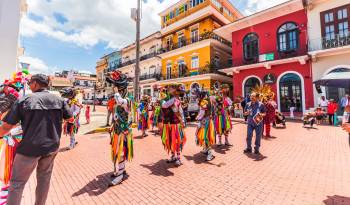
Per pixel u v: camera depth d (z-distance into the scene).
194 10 22.48
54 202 2.90
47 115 2.27
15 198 2.07
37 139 2.15
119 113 3.65
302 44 13.76
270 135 7.77
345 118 3.18
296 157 4.93
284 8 14.16
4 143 2.63
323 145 6.08
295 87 14.03
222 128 6.02
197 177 3.79
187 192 3.19
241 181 3.58
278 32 15.06
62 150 5.94
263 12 14.89
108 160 4.94
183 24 23.48
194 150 5.77
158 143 6.74
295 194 3.06
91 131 8.77
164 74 25.28
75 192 3.23
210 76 19.56
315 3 13.16
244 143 6.52
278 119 9.57
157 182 3.58
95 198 3.02
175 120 4.46
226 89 6.20
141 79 29.03
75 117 6.25
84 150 5.93
